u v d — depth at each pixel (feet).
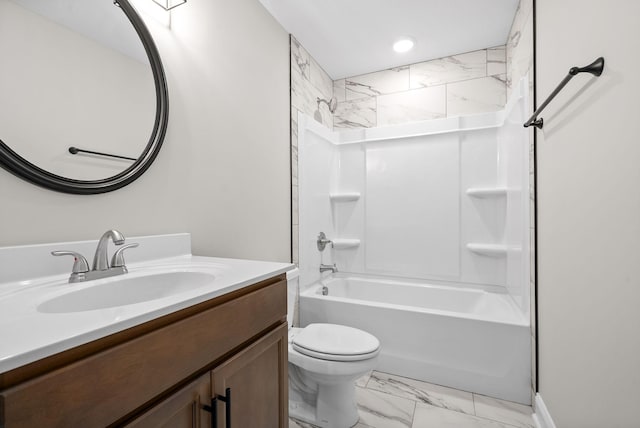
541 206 4.61
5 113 2.43
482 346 5.46
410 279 8.31
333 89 9.47
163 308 1.82
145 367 1.72
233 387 2.46
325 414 4.70
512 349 5.26
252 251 5.62
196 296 2.06
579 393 3.32
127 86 3.35
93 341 1.51
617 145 2.55
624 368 2.48
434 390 5.58
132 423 1.65
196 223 4.37
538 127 4.57
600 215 2.84
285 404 3.19
